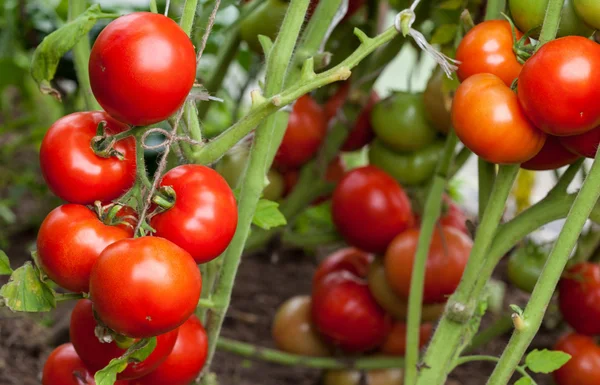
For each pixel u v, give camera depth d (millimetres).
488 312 2123
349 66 1095
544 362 1184
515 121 1101
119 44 1034
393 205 1488
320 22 1238
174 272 1029
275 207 1253
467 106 1110
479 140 1110
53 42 1196
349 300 1528
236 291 2188
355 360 1577
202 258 1077
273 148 1264
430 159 1541
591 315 1436
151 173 1946
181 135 1099
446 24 1421
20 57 2486
